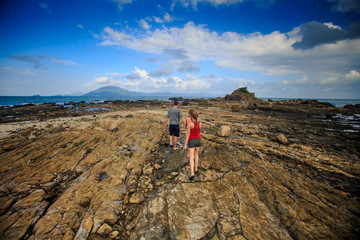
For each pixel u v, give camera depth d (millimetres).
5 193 3928
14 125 9305
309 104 28500
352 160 6184
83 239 2990
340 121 14836
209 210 3621
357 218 3381
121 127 9734
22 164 5211
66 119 11805
